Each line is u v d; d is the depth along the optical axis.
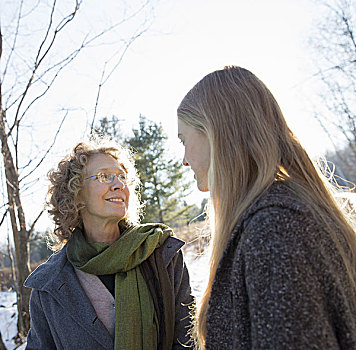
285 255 0.76
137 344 1.59
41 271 1.81
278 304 0.73
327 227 0.86
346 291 0.82
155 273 1.74
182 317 1.74
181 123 1.17
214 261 1.05
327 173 1.22
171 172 17.92
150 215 16.89
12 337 4.61
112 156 1.90
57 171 1.89
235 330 0.85
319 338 0.72
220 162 1.04
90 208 1.81
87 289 1.74
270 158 0.98
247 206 0.95
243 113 1.04
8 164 4.00
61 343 1.67
